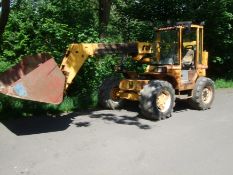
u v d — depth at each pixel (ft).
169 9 55.67
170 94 33.83
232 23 56.03
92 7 58.03
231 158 23.49
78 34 41.60
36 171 21.38
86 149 24.99
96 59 42.22
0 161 22.82
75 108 36.94
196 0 54.75
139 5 56.39
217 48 58.29
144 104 32.60
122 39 53.26
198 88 36.83
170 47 36.52
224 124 31.71
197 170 21.57
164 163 22.62
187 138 27.58
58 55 40.37
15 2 47.73
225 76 62.28
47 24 41.47
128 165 22.27
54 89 28.27
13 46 41.98
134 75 37.86
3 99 34.86
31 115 34.06
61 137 27.50
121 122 32.09
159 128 30.27
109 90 37.06
